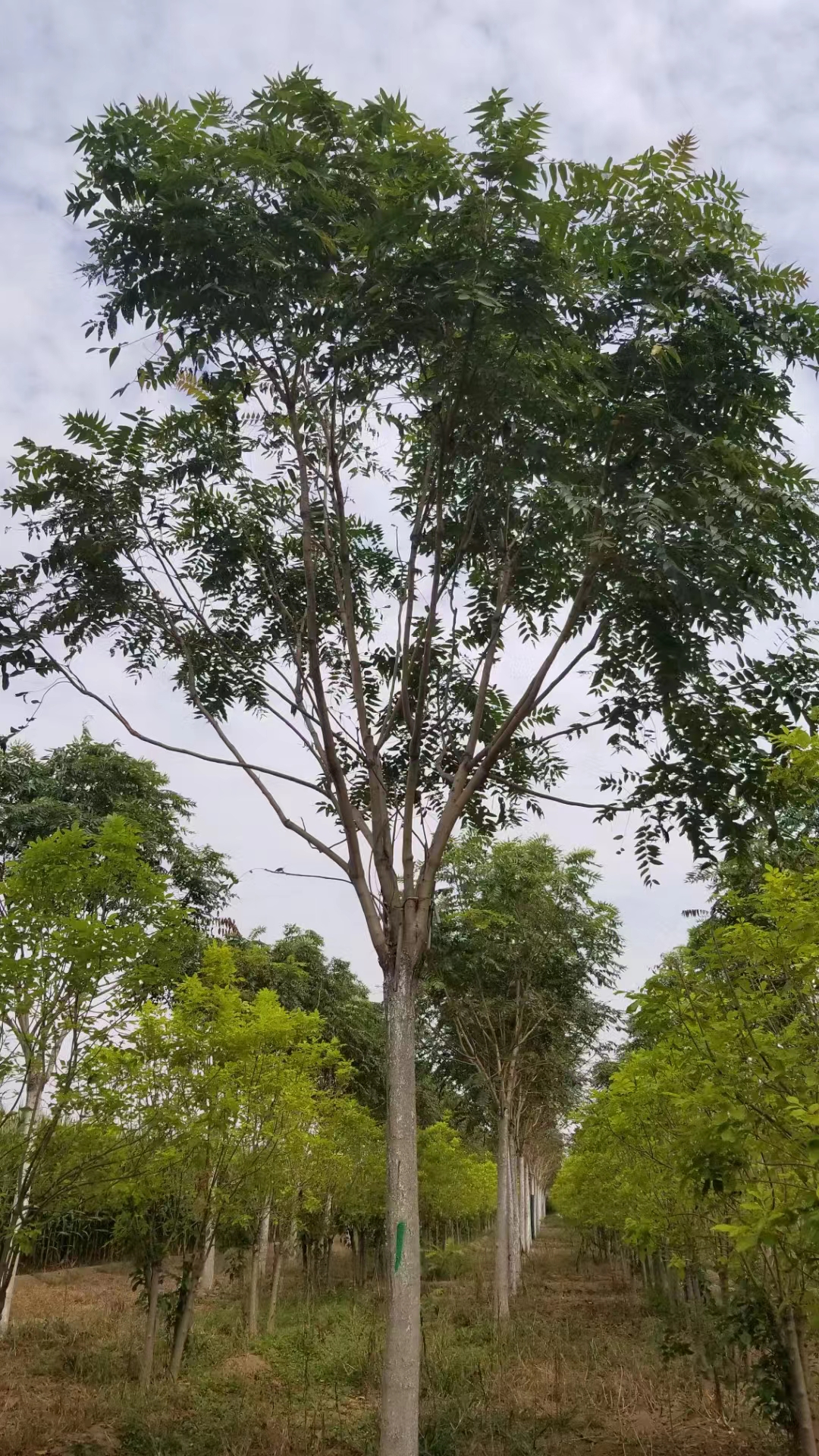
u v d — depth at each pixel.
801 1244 4.82
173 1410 8.57
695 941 7.77
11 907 7.65
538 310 5.79
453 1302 18.12
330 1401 9.11
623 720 6.97
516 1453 7.17
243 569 8.34
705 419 6.56
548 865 15.41
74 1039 7.50
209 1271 20.17
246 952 18.05
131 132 6.07
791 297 6.44
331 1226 18.52
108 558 7.67
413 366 6.71
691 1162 5.34
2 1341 11.93
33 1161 7.27
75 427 7.59
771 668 6.65
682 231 6.24
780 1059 4.65
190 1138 9.03
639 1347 11.94
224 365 6.99
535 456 6.49
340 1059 14.83
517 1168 21.62
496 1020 16.80
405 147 5.97
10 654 7.40
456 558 7.21
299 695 7.55
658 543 5.64
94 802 16.14
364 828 7.08
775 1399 6.92
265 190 6.17
